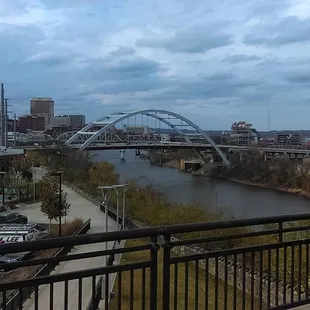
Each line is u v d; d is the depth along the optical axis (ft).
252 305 20.34
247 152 404.77
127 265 16.01
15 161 293.84
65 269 98.63
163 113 452.76
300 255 22.34
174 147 433.07
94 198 253.65
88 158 373.61
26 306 63.41
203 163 439.22
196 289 18.13
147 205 179.01
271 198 262.26
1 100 404.57
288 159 368.07
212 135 567.59
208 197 260.42
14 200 247.70
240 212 208.33
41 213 217.36
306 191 284.82
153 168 481.05
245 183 343.05
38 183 262.26
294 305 21.35
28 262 13.47
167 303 16.57
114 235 14.97
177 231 16.52
